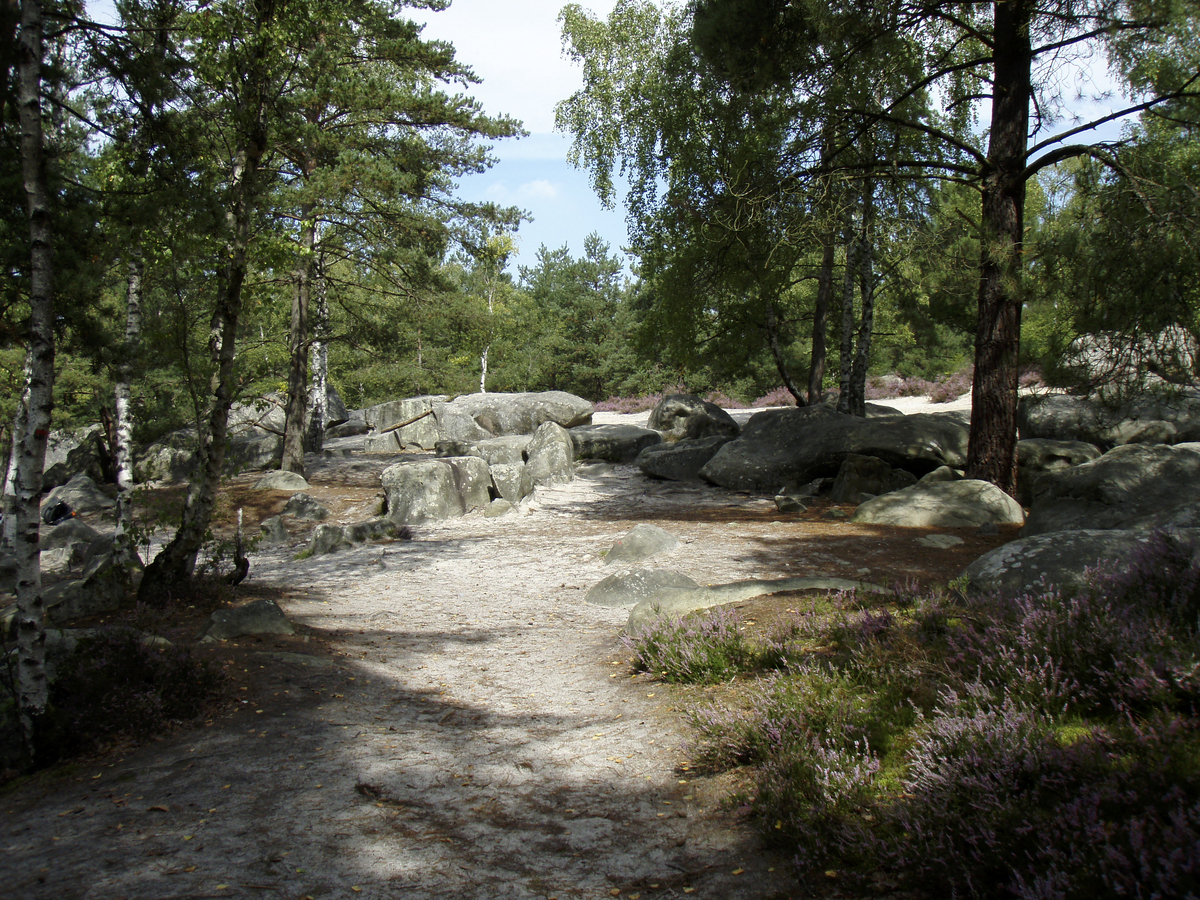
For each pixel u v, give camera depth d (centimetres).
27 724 531
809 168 1464
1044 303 1317
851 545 1178
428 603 1079
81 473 2383
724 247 1600
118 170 928
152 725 565
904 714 450
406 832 406
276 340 2262
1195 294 1124
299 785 471
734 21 1388
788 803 378
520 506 1764
